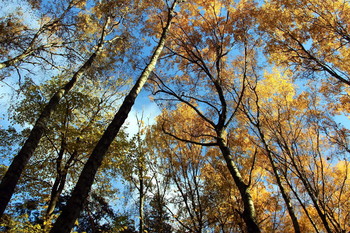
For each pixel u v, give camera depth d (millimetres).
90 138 10742
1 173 9211
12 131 10734
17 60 8531
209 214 8094
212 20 10289
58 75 11758
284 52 8305
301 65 8195
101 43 10531
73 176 11023
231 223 8156
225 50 10367
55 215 8484
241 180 6086
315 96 8430
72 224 3326
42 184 10078
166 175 10414
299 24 8000
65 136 10602
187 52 9977
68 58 10070
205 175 9266
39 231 7410
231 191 8375
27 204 9461
